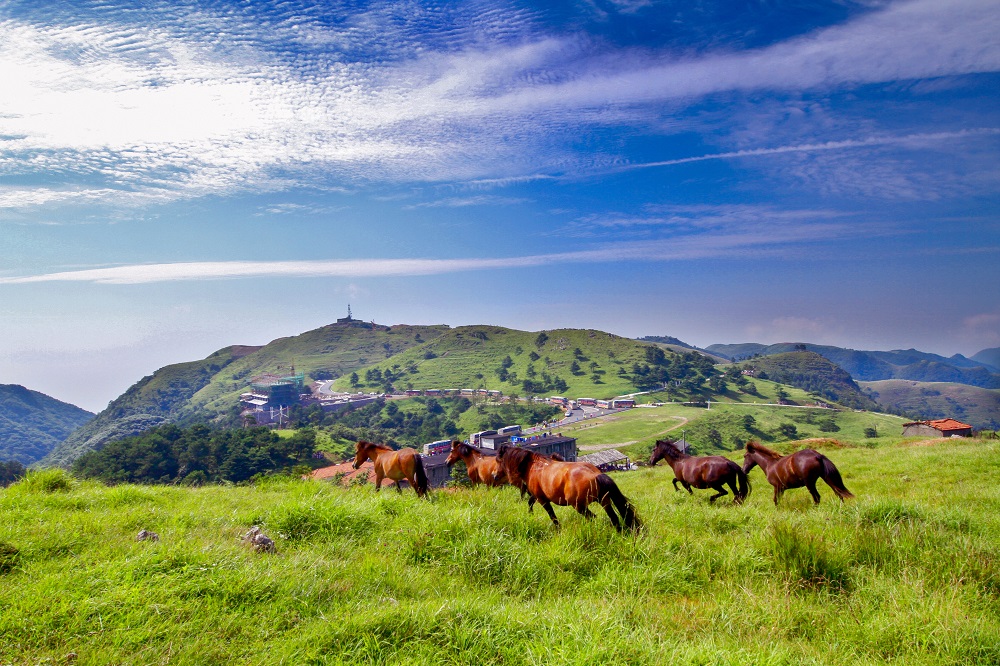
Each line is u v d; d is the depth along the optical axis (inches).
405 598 242.1
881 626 219.5
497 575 279.7
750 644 206.7
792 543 294.5
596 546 320.5
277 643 195.5
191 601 219.9
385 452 573.6
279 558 281.6
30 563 266.7
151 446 5098.4
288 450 5511.8
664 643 197.3
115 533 329.1
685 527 385.7
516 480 421.1
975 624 212.2
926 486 602.5
